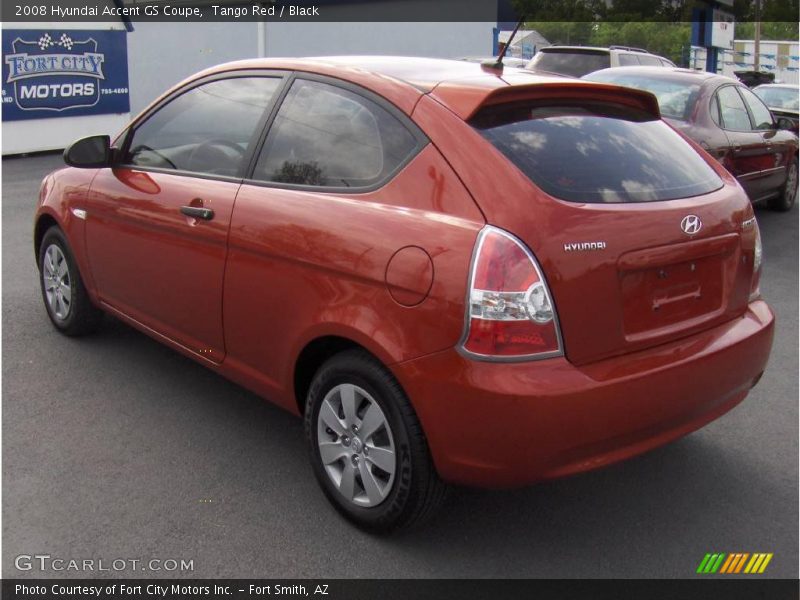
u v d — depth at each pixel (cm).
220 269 372
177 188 400
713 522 350
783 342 586
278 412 434
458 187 296
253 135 377
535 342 278
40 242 535
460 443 286
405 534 332
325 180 339
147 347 512
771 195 1030
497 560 319
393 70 352
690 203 325
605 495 369
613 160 324
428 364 288
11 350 501
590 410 281
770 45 3909
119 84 1526
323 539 327
